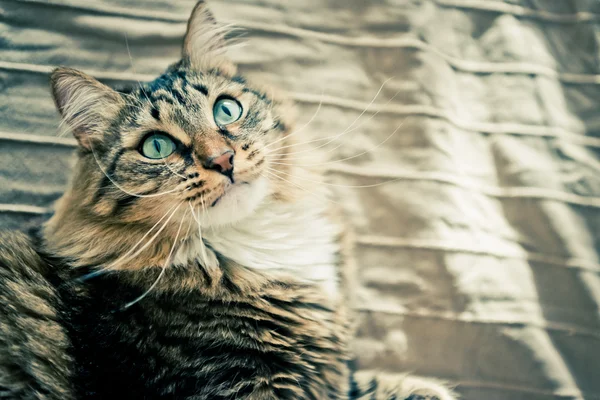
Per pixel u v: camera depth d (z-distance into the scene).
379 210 0.57
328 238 0.51
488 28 0.61
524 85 0.60
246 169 0.47
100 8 0.57
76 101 0.48
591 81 0.60
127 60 0.57
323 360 0.48
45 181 0.54
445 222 0.57
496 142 0.59
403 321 0.55
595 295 0.56
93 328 0.46
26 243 0.49
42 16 0.56
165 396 0.44
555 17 0.62
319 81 0.58
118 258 0.47
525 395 0.54
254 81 0.53
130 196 0.47
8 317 0.46
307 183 0.52
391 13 0.60
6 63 0.55
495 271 0.56
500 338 0.55
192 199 0.46
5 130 0.54
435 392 0.51
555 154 0.58
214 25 0.54
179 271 0.47
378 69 0.59
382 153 0.58
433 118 0.58
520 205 0.57
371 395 0.52
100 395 0.44
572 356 0.55
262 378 0.44
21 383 0.45
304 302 0.48
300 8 0.59
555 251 0.56
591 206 0.57
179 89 0.49
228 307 0.46
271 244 0.49
